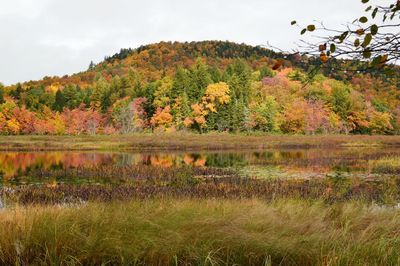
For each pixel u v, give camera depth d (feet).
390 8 7.97
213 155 134.31
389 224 20.58
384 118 281.74
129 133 264.93
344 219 22.39
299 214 22.75
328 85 294.25
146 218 18.80
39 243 15.87
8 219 19.30
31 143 190.39
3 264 15.23
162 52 601.62
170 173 74.18
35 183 64.64
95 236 16.15
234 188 54.95
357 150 156.25
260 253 15.70
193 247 15.62
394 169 81.56
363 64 8.22
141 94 323.16
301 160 105.40
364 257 15.47
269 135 265.34
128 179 68.64
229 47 630.74
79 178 70.23
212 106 274.36
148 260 15.56
